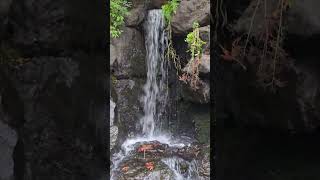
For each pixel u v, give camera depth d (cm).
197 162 623
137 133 734
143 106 752
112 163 620
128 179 578
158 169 598
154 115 764
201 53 644
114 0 706
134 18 753
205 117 696
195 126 700
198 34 642
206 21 662
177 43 733
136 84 750
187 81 692
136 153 649
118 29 723
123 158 636
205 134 682
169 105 750
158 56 766
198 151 648
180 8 689
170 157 636
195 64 644
